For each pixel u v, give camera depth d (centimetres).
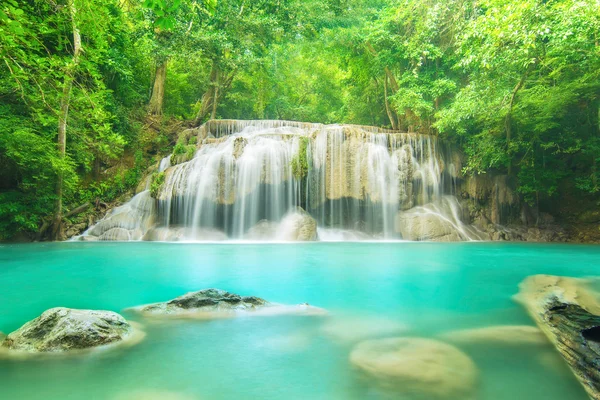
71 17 771
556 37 1073
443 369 238
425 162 1739
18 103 1180
